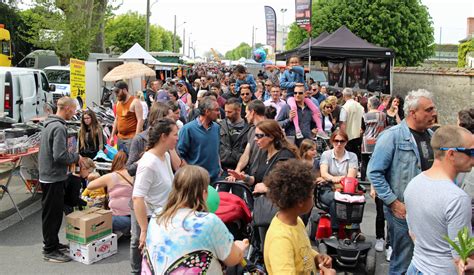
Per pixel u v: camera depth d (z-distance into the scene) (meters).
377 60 17.17
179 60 39.84
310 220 6.40
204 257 2.94
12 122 9.29
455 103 16.06
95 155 8.77
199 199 3.10
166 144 4.54
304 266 2.90
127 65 14.88
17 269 5.83
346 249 5.48
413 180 3.26
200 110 6.08
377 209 6.39
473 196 3.86
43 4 26.55
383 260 6.19
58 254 6.11
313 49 14.71
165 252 2.93
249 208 5.17
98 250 6.13
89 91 17.80
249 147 6.00
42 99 15.61
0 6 32.88
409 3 33.72
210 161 6.12
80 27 26.59
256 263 4.66
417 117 4.42
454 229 2.94
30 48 35.34
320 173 6.59
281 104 9.33
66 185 6.58
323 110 10.72
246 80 13.01
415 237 3.20
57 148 5.73
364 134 9.42
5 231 7.20
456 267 2.97
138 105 8.78
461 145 3.03
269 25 28.19
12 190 9.41
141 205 4.43
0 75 13.41
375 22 33.59
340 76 19.62
